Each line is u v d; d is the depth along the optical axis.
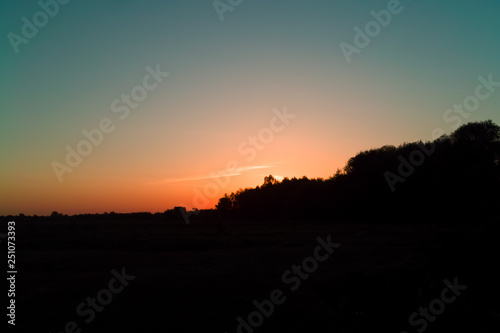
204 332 10.02
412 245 26.19
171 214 79.62
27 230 48.28
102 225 61.69
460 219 45.62
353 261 19.94
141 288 14.32
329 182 68.62
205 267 19.08
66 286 15.00
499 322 9.86
